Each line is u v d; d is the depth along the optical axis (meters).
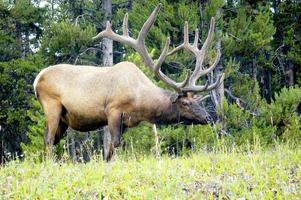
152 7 52.78
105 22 63.75
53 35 61.50
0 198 16.98
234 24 53.06
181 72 54.19
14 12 69.31
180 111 27.38
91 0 76.94
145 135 43.12
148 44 52.22
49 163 21.97
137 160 24.02
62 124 28.22
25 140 67.00
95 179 18.81
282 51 63.69
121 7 69.94
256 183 18.08
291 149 24.73
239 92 52.62
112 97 26.80
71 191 17.48
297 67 60.09
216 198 16.80
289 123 46.88
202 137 43.53
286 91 48.25
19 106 64.81
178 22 51.44
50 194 17.12
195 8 52.69
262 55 58.78
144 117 27.17
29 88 64.56
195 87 27.31
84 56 62.88
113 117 26.62
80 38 58.56
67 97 27.25
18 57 70.50
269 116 47.06
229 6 57.50
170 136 44.84
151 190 17.06
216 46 51.22
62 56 60.69
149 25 28.14
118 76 26.97
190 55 50.97
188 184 18.12
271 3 63.34
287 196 16.38
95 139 62.66
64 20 64.62
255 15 56.62
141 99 26.86
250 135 44.34
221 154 23.23
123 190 17.55
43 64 61.34
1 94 64.81
